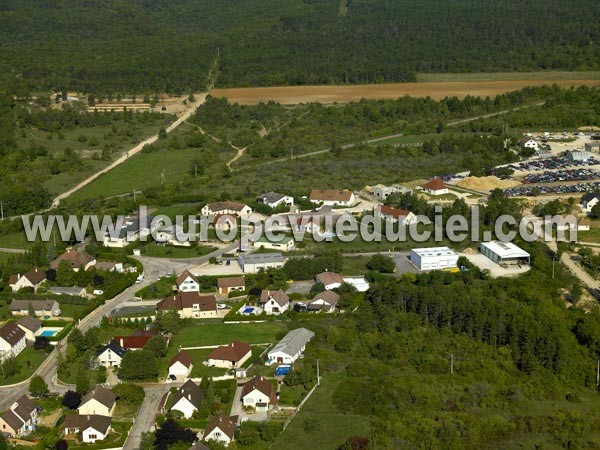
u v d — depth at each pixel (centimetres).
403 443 17050
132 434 17362
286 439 17188
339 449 16775
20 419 17400
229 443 16825
